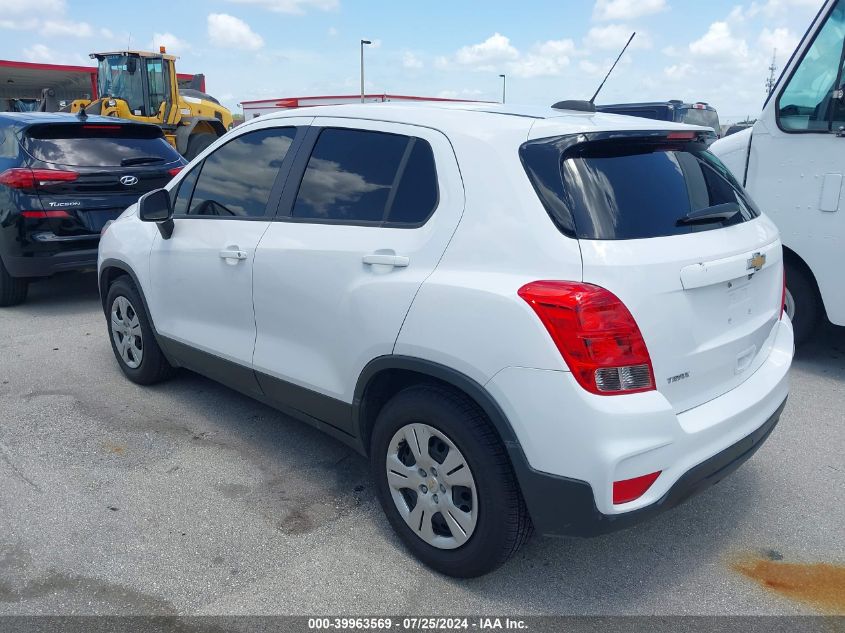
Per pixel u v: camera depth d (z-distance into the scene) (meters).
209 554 3.20
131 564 3.13
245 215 3.92
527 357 2.56
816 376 5.44
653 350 2.59
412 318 2.89
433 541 3.03
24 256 6.84
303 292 3.45
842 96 5.02
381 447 3.16
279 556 3.19
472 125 3.00
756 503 3.67
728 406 2.88
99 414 4.68
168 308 4.53
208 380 5.28
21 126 6.93
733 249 2.92
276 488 3.78
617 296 2.52
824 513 3.57
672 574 3.09
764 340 3.30
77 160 7.02
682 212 2.89
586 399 2.48
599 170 2.80
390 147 3.26
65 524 3.42
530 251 2.65
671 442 2.59
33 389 5.09
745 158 5.66
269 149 3.89
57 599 2.90
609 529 2.56
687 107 18.20
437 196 2.99
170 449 4.20
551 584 3.02
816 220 5.27
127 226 4.95
